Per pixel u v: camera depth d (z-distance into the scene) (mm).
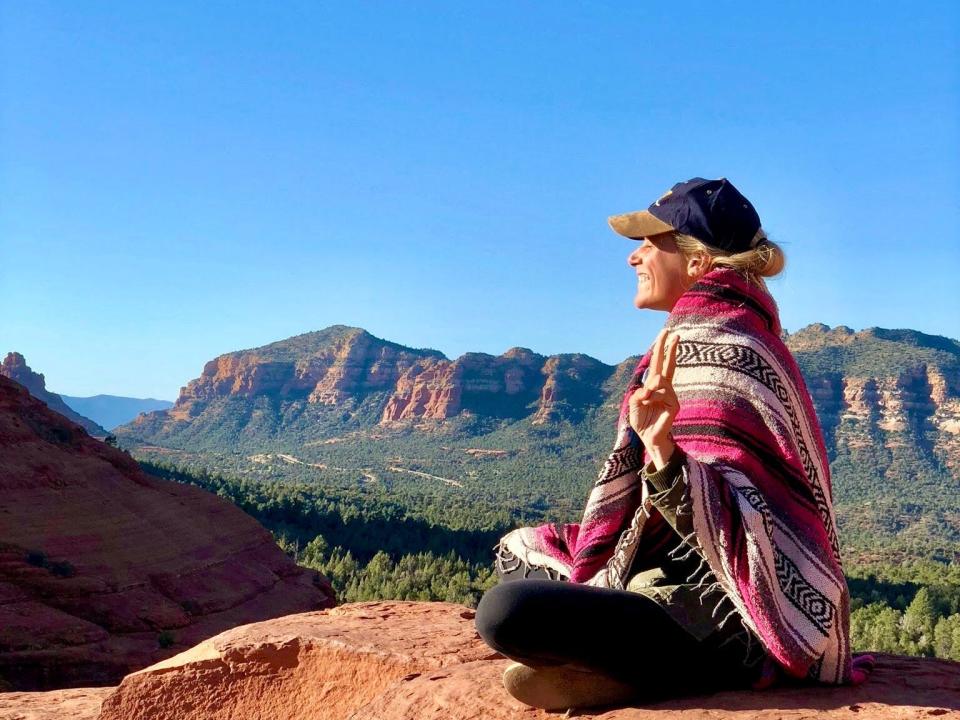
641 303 3535
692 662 3051
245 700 5109
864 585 106812
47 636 56562
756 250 3348
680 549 3066
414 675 4078
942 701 2973
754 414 2998
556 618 2854
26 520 67562
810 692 3066
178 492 87000
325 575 101062
